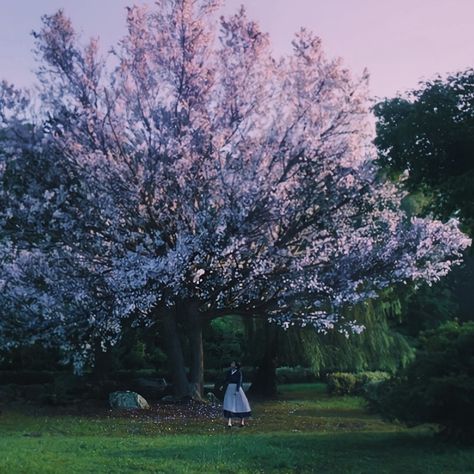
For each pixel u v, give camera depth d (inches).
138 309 776.3
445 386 415.8
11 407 747.4
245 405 641.0
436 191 738.8
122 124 783.7
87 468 355.3
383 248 792.9
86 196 753.0
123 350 1157.1
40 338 790.5
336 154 781.3
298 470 365.1
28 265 747.4
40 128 778.8
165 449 433.7
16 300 749.9
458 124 668.1
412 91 703.7
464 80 671.1
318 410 824.9
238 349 1300.4
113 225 749.3
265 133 786.8
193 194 770.2
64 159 768.9
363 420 695.7
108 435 547.2
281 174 781.9
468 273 1536.7
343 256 791.1
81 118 770.2
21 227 751.7
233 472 355.3
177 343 858.1
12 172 775.7
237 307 850.8
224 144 783.7
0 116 764.6
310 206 778.8
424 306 1465.3
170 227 783.7
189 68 796.0
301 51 791.7
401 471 360.2
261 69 800.3
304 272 791.1
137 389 924.0
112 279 709.9
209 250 746.2
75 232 745.6
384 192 810.2
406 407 442.9
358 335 992.9
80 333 778.2
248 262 791.7
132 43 805.9
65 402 792.3
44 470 342.3
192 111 789.9
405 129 674.2
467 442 438.0
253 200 735.7
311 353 994.1
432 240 794.8
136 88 792.3
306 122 767.7
